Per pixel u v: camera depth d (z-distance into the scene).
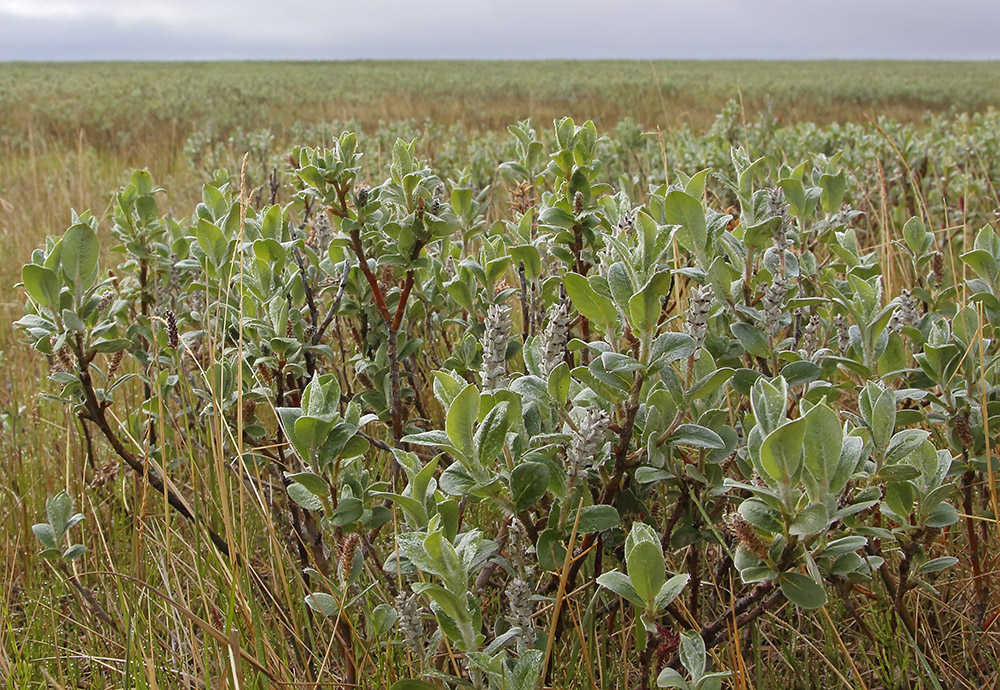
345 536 1.84
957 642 2.33
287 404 2.62
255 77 46.31
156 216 3.04
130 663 2.17
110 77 44.50
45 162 12.05
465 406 1.44
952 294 2.65
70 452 3.28
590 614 1.90
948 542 2.38
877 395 1.76
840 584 1.93
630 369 1.49
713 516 1.89
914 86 35.97
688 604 2.03
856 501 1.67
